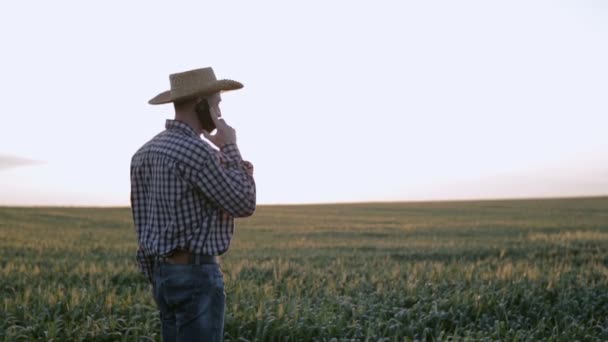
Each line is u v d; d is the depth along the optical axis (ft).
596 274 50.11
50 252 69.31
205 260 13.92
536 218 154.20
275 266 53.98
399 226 128.98
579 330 31.35
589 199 241.14
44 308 30.27
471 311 35.06
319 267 58.80
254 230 117.19
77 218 135.64
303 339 28.96
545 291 40.57
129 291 36.11
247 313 30.40
